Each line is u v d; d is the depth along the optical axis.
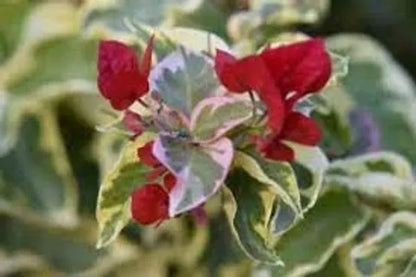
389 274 0.68
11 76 0.84
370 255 0.68
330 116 0.74
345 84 0.87
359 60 0.88
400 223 0.68
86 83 0.83
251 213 0.58
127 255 0.86
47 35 0.84
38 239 0.87
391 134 0.86
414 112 0.86
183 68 0.58
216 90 0.58
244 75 0.54
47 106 0.85
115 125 0.58
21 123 0.85
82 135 0.87
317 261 0.68
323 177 0.63
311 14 0.76
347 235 0.69
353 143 0.79
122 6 0.79
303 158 0.61
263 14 0.76
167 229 0.84
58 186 0.85
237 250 0.82
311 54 0.55
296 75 0.55
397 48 1.01
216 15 0.78
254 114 0.56
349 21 1.01
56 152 0.85
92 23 0.79
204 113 0.57
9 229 0.87
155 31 0.60
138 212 0.56
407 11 1.00
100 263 0.86
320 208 0.70
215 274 0.83
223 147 0.56
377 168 0.73
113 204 0.58
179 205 0.55
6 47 0.86
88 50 0.84
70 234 0.86
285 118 0.55
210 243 0.83
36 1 0.87
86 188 0.86
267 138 0.55
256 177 0.57
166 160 0.56
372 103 0.87
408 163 0.76
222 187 0.58
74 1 0.86
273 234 0.60
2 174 0.85
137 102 0.58
